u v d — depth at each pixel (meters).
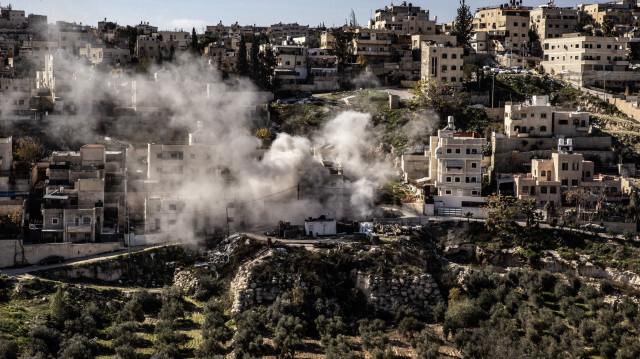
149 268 140.12
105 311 126.75
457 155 161.88
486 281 137.25
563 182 160.75
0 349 110.00
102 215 144.62
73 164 157.00
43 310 123.12
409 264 138.62
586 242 146.00
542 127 183.50
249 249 139.75
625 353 115.00
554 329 122.94
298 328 121.56
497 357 114.88
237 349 115.38
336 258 137.00
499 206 154.00
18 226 138.62
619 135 187.88
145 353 116.12
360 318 129.88
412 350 120.19
